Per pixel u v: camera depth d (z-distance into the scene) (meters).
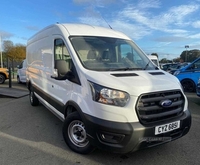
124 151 2.75
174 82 3.27
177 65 19.41
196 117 5.55
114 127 2.71
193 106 6.87
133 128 2.69
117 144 2.76
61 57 3.93
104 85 2.83
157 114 2.89
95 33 4.09
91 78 3.01
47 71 4.79
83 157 3.32
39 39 5.53
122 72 3.30
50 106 4.80
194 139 4.05
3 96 8.66
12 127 4.79
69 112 3.74
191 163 3.16
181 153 3.48
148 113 2.83
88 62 3.44
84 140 3.33
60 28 4.04
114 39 4.18
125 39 4.44
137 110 2.75
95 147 3.22
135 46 4.47
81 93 3.19
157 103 2.90
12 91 9.85
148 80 3.06
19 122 5.18
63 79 3.57
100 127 2.79
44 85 5.12
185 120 3.18
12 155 3.38
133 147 2.73
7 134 4.34
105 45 3.91
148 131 2.77
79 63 3.36
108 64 3.59
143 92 2.79
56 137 4.17
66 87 3.70
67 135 3.56
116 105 2.76
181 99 3.25
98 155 3.37
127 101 2.75
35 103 6.91
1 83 14.40
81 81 3.20
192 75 9.75
